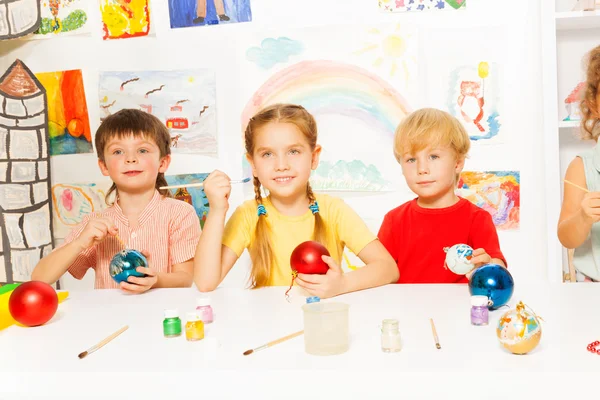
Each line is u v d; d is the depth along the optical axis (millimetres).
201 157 2107
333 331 648
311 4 2029
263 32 2053
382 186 2014
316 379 590
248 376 597
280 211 1363
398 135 1445
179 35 2098
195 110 2100
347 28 2010
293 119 1297
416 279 1423
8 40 2188
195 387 602
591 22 1880
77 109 2162
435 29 1975
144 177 1601
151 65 2117
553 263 1873
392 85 1994
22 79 2133
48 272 1306
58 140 2172
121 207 1622
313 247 998
